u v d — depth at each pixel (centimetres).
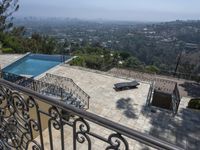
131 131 136
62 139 207
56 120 197
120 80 1318
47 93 922
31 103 215
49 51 3058
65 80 1224
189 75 2152
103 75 1399
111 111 904
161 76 2098
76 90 1085
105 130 729
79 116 162
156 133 745
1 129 298
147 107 952
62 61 1797
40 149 251
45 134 686
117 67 2280
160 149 124
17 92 229
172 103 1098
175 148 118
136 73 1989
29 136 258
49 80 1192
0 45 2238
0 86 246
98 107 938
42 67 1636
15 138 280
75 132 186
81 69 1498
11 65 1554
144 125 796
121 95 1088
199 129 784
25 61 1747
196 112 937
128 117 855
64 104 171
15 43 2419
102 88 1174
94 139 676
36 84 945
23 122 249
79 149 631
